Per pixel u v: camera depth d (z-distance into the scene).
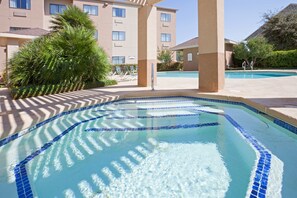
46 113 4.82
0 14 19.58
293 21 22.72
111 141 3.99
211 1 7.29
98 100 6.62
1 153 3.53
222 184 2.42
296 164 2.83
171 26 30.28
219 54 7.28
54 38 9.86
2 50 17.75
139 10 10.03
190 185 2.41
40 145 3.87
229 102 6.26
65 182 2.60
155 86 9.66
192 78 14.34
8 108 5.41
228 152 3.35
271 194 2.17
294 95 5.94
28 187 2.52
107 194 2.31
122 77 16.12
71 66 9.30
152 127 4.72
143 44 9.90
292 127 3.68
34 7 20.64
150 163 3.03
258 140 3.74
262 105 4.75
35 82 8.88
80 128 4.81
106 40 24.64
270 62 20.75
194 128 4.60
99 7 24.14
